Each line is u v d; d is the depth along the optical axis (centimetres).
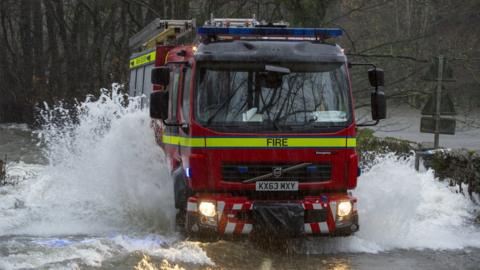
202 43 997
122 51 3841
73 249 954
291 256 955
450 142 3328
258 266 892
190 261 898
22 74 4788
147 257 911
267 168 961
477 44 2648
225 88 972
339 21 2644
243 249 959
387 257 959
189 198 970
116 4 3828
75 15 4441
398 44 2511
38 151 2636
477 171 1323
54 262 881
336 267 898
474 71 2455
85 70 4397
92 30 4634
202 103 967
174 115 1101
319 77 988
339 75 993
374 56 2309
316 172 967
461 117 2617
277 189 959
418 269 891
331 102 983
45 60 4919
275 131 961
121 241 1020
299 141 961
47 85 4572
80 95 4266
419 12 2755
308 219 955
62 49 5075
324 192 984
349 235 986
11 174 1822
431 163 1541
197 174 954
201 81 973
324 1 2373
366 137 2119
